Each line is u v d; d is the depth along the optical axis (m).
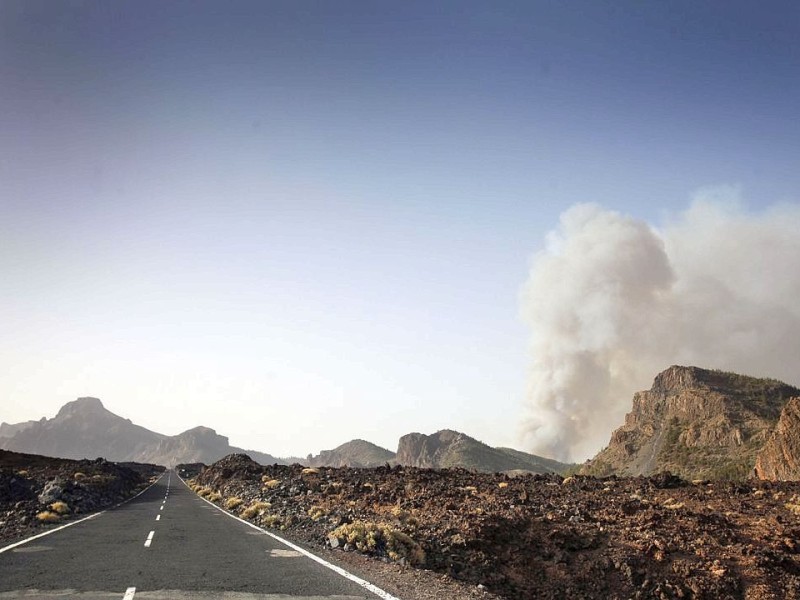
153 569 11.56
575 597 16.39
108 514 26.64
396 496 29.64
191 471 120.56
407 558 14.78
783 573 17.19
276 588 10.01
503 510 23.77
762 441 145.62
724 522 21.55
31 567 11.68
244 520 24.42
